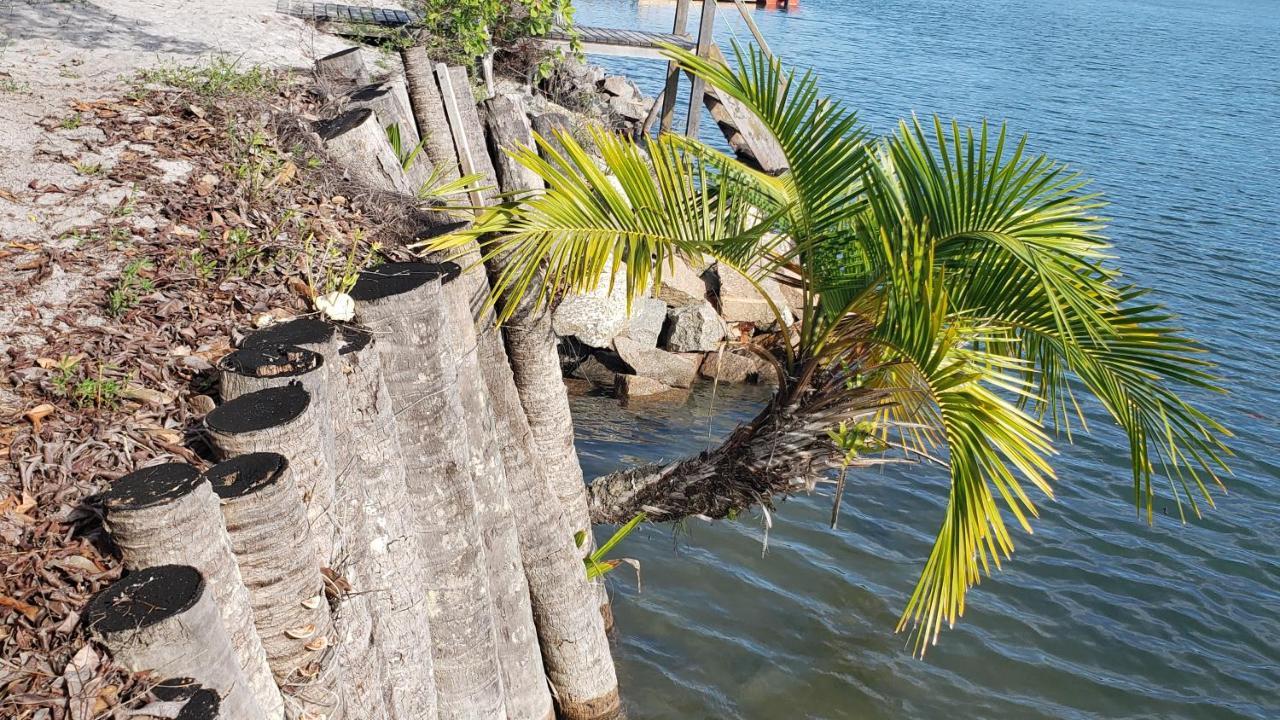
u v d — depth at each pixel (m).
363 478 3.72
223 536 2.66
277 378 3.25
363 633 3.41
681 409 10.14
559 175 5.00
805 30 40.62
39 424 3.40
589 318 10.22
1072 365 4.92
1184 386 11.94
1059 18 58.97
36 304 4.06
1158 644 7.44
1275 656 7.41
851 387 5.72
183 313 4.19
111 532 2.54
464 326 4.62
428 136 6.45
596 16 35.72
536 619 5.55
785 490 5.93
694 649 6.77
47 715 2.35
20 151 5.26
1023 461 4.70
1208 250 17.09
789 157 5.34
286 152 5.69
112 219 4.77
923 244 4.70
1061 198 5.11
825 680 6.65
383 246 5.10
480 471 4.81
